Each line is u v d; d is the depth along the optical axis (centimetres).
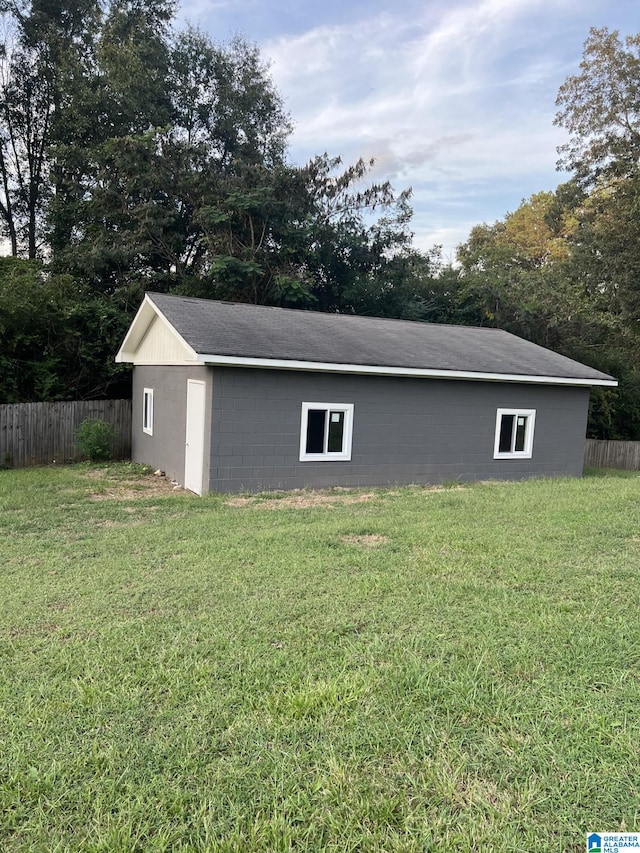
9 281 1434
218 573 495
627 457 1925
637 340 2170
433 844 208
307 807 224
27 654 348
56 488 983
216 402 935
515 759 251
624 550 566
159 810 223
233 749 257
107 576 490
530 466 1261
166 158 1964
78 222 2041
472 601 429
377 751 256
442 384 1139
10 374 1384
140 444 1396
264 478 982
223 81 2288
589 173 2403
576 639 366
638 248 2144
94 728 273
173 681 314
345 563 520
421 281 2458
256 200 1955
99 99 1969
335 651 349
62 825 217
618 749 257
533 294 2148
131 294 1827
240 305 1286
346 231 2220
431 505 810
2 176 2303
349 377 1045
